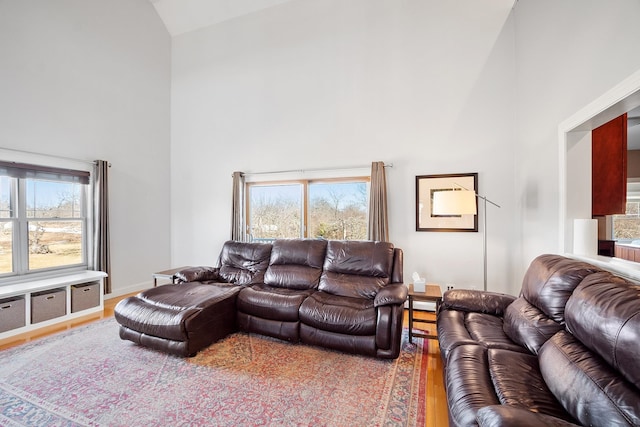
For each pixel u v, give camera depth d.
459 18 3.57
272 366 2.31
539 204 2.83
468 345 1.74
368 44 3.96
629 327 1.05
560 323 1.62
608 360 1.12
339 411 1.79
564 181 2.40
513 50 3.39
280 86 4.45
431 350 2.59
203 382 2.09
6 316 2.85
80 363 2.35
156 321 2.45
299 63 4.32
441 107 3.65
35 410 1.79
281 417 1.73
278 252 3.44
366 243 3.15
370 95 3.95
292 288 3.17
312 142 4.26
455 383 1.41
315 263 3.25
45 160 3.50
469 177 3.53
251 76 4.63
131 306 2.65
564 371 1.25
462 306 2.39
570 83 2.30
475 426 1.08
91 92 3.99
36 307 3.07
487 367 1.51
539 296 1.81
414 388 2.03
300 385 2.05
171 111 5.20
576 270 1.67
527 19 3.05
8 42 3.20
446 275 3.64
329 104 4.16
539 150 2.82
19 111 3.29
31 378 2.14
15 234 3.34
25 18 3.34
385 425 1.67
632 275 1.69
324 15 4.18
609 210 2.46
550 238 2.62
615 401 0.98
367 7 3.96
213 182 4.91
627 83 1.67
